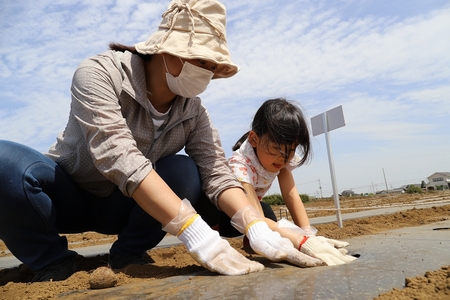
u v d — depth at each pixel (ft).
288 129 7.75
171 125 6.97
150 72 6.61
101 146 5.52
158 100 6.83
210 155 7.36
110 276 5.05
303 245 6.31
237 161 8.49
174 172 6.93
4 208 5.75
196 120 7.48
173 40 6.11
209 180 7.14
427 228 10.44
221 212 8.82
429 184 193.16
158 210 5.40
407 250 6.27
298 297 3.89
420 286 3.85
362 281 4.33
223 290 4.37
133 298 4.36
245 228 6.28
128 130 5.78
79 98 5.87
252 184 8.32
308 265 5.49
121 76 6.29
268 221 7.21
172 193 5.51
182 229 5.41
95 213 7.52
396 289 3.85
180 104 6.95
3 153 5.82
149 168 5.46
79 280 5.54
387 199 54.29
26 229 5.95
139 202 5.46
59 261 6.12
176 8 6.31
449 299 3.40
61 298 4.63
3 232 5.96
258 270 5.30
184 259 8.09
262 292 4.16
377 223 14.26
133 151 5.53
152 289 4.70
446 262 5.08
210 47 6.24
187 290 4.50
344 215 24.88
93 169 6.61
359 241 8.37
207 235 5.45
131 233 6.86
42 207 5.92
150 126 6.67
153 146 6.91
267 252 5.79
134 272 5.90
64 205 6.84
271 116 7.92
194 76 6.26
